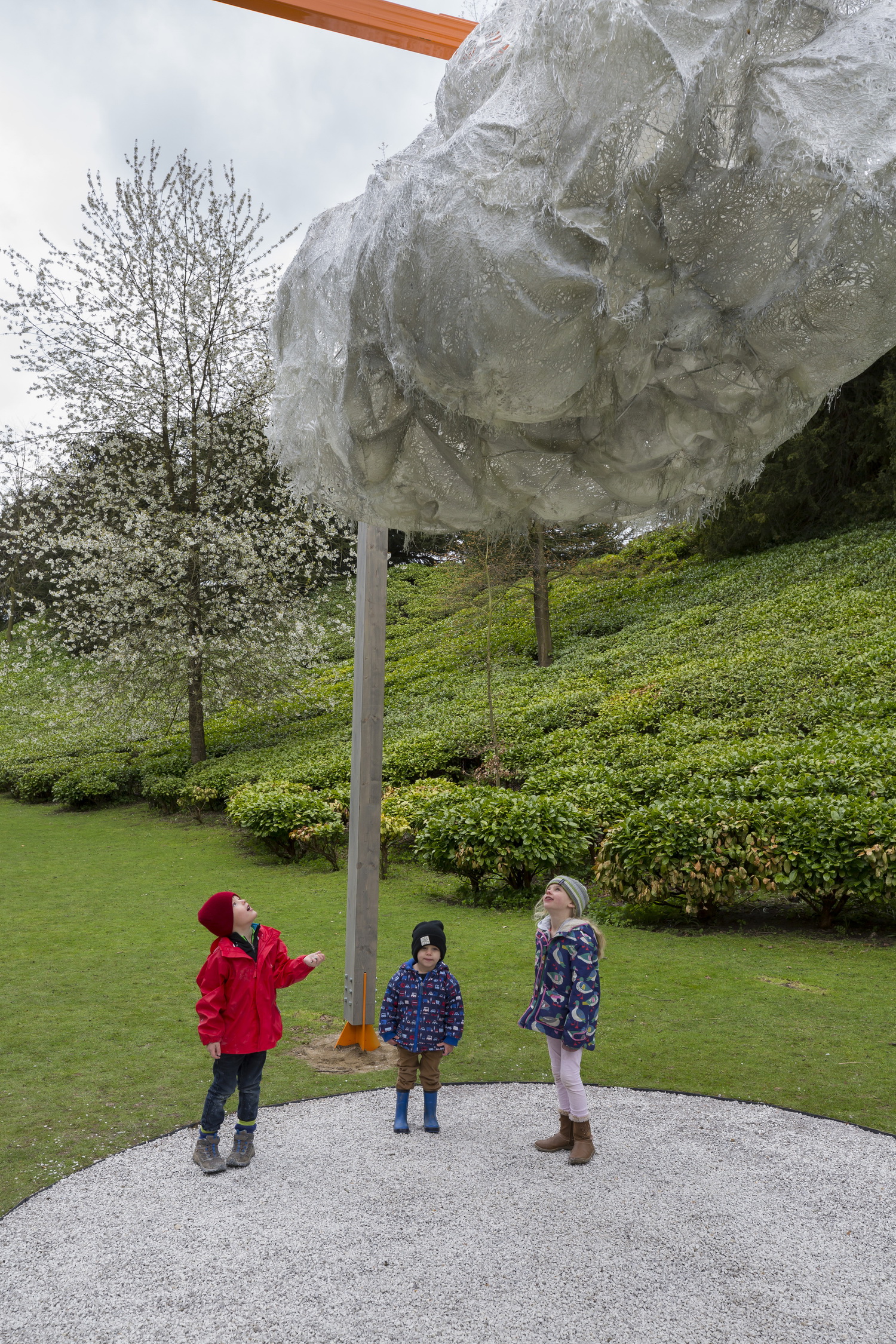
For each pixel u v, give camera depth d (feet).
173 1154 13.00
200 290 60.18
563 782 35.88
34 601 63.46
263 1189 11.88
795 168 6.88
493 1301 9.29
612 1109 14.23
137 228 59.77
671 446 9.62
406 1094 13.61
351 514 10.51
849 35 7.06
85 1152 13.21
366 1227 10.83
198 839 45.27
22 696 96.27
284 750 58.34
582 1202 11.35
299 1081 15.93
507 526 11.10
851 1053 16.29
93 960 24.08
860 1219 10.83
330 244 9.31
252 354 63.05
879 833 22.53
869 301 7.36
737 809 25.66
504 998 20.11
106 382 59.77
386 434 9.23
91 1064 16.79
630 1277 9.69
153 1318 9.15
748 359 8.39
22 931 27.45
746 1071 15.70
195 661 60.59
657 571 90.43
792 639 53.11
